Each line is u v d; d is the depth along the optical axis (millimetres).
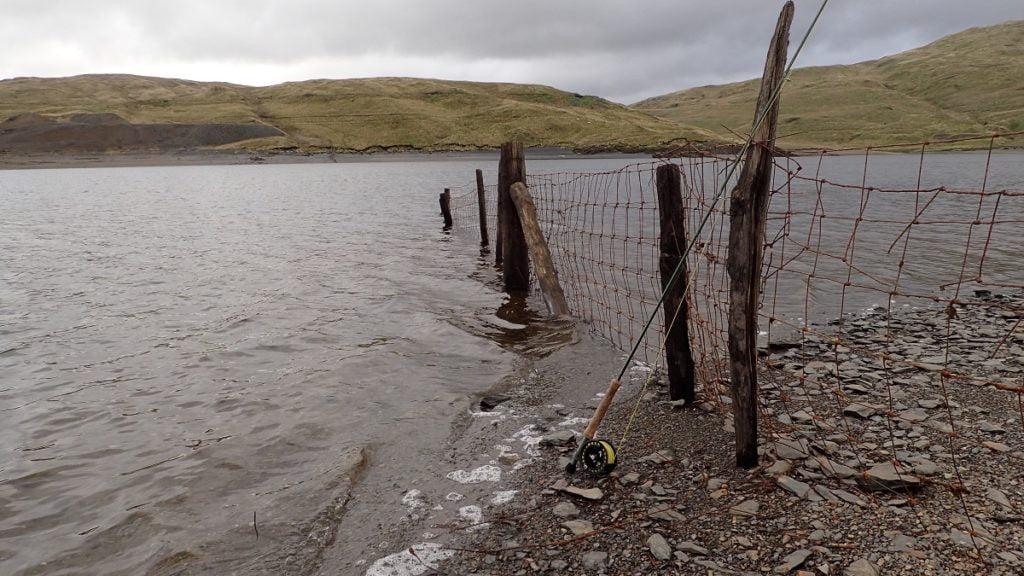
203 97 188125
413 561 4363
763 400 6562
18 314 11289
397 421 6691
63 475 5711
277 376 8086
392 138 159125
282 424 6672
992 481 4633
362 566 4344
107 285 13703
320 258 17016
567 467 5363
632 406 6812
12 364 8703
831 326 9625
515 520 4762
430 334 9812
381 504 5113
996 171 58031
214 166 112938
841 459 5148
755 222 4621
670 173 6121
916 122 164375
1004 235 18609
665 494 4887
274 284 13656
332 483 5418
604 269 14328
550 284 10859
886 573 3701
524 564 4227
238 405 7195
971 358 7746
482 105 194500
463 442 6172
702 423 6121
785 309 10789
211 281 14031
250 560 4461
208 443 6277
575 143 154750
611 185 44031
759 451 5344
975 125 156000
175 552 4562
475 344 9273
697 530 4375
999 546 3844
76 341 9703
